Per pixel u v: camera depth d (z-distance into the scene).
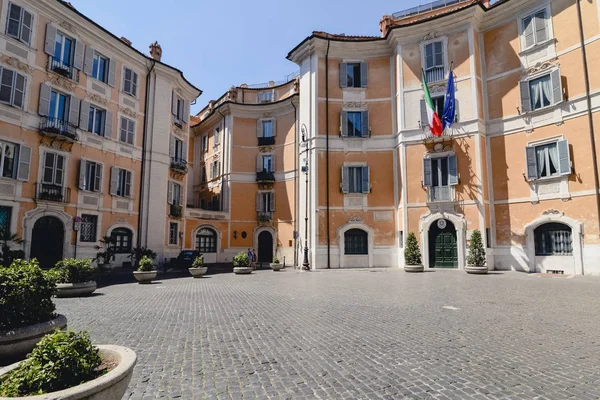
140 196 25.19
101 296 11.45
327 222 25.61
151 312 8.63
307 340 6.11
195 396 3.93
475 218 21.73
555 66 20.00
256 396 3.93
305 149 27.12
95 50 23.02
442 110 23.81
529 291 12.16
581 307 9.10
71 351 2.95
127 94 24.81
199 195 39.19
